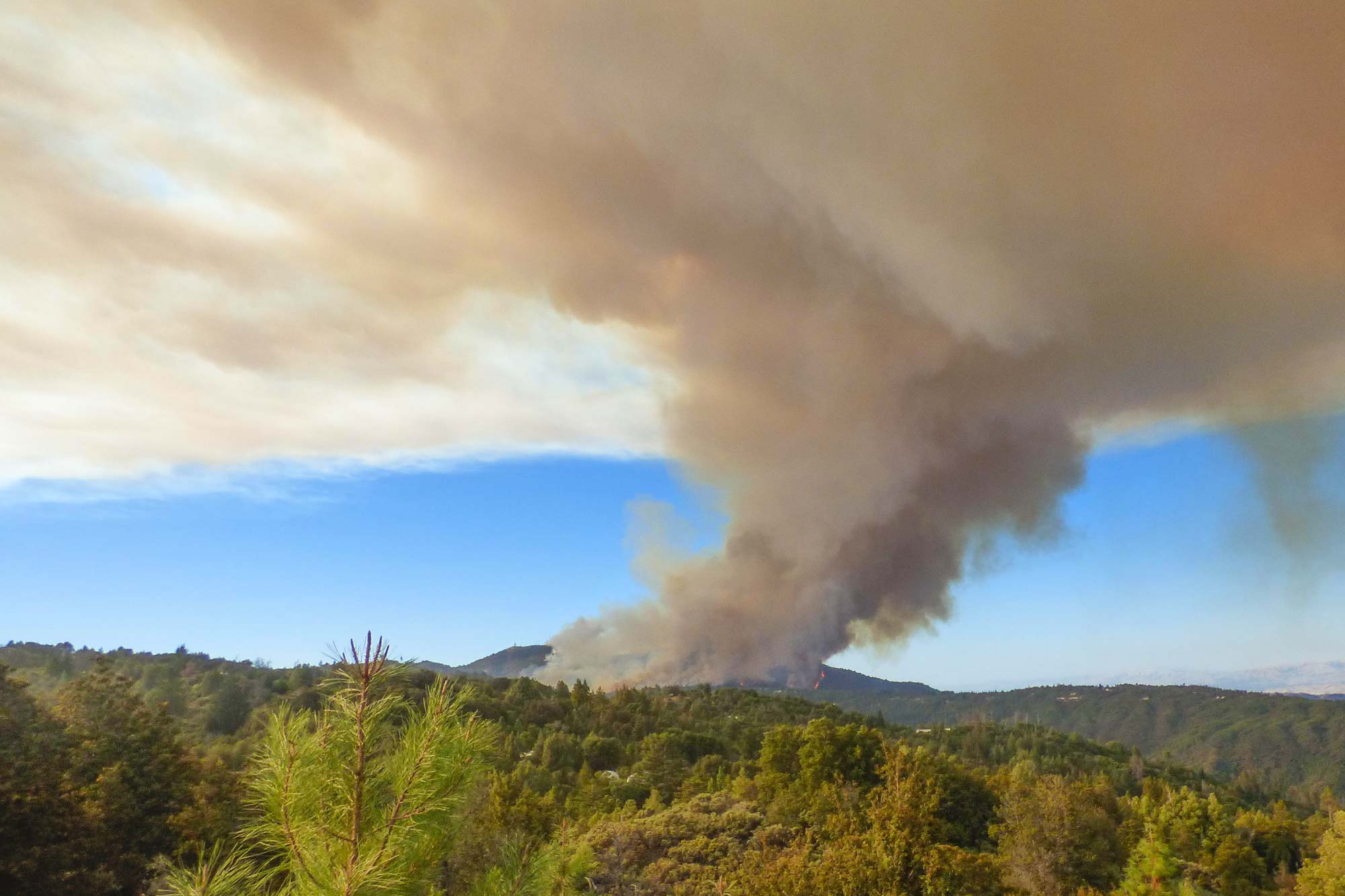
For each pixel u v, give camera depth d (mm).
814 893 17766
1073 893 36688
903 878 17672
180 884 4648
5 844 22156
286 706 4840
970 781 51781
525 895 6039
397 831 4668
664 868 34906
